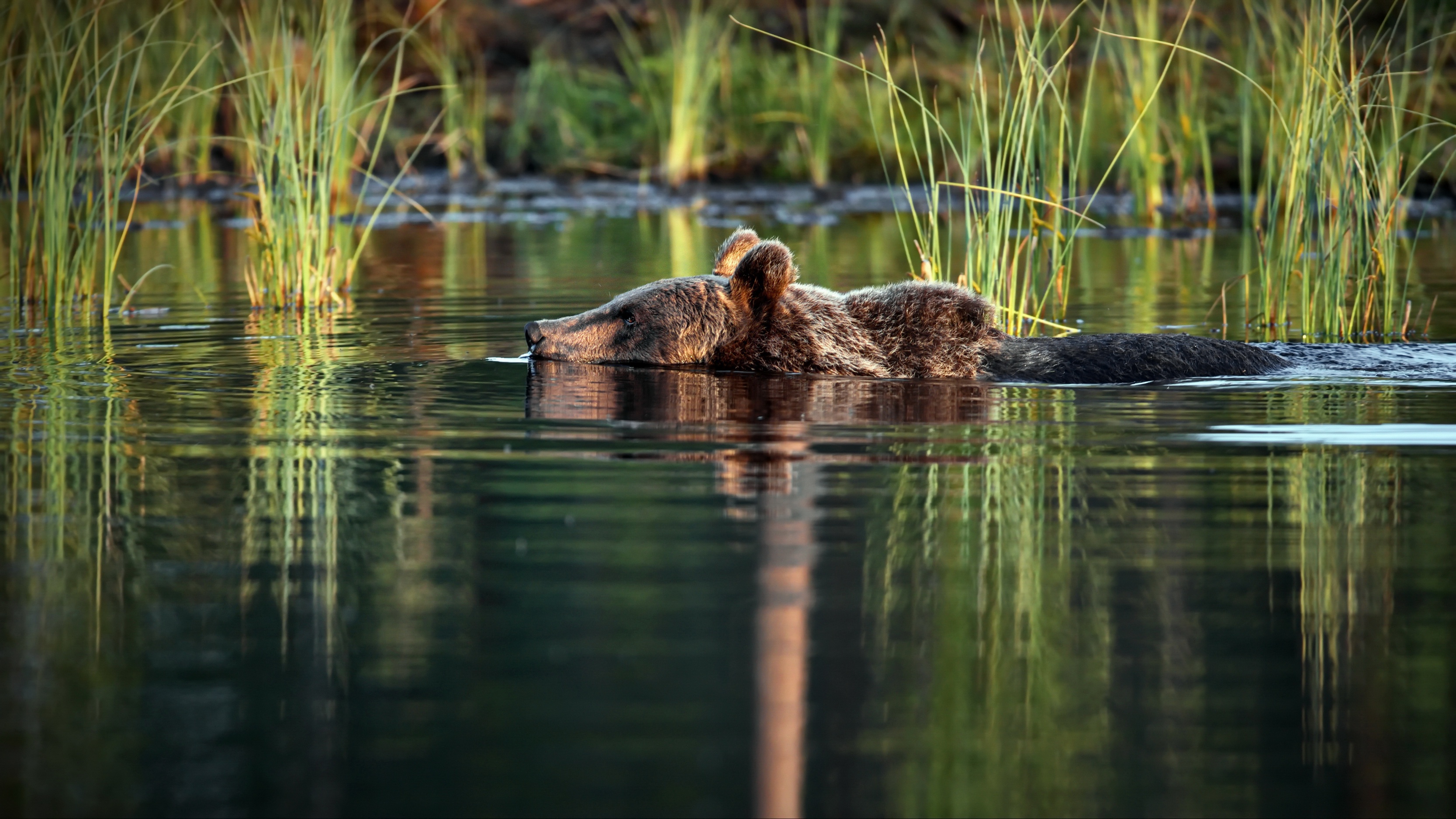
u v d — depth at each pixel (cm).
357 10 8431
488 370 3050
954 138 7469
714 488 2111
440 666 1491
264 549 1848
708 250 5488
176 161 7519
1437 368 3064
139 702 1416
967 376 3006
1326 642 1560
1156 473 2197
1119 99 7244
